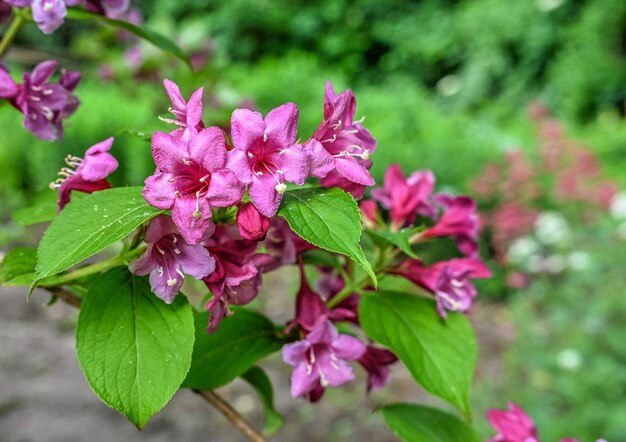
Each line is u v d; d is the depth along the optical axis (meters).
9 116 10.56
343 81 16.92
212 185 1.21
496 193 9.66
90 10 1.97
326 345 1.65
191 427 6.74
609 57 17.69
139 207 1.28
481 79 18.05
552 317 7.76
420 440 1.78
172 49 2.14
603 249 8.67
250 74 13.87
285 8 18.44
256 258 1.45
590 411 5.98
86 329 1.34
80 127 9.95
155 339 1.35
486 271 1.83
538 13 17.98
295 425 6.84
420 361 1.70
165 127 1.62
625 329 6.88
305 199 1.29
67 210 1.27
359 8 18.86
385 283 2.21
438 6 19.16
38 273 1.19
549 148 10.09
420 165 10.17
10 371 7.29
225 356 1.71
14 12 1.96
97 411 6.85
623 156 13.99
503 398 6.61
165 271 1.36
